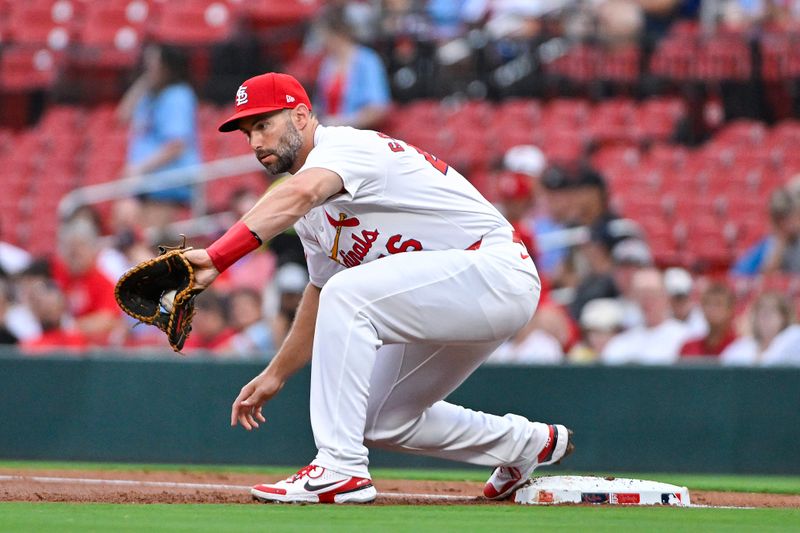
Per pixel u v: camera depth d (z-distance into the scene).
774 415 24.36
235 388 24.78
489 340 13.30
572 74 39.59
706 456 24.34
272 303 30.52
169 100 37.53
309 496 12.74
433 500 14.40
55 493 14.70
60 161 39.34
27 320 30.95
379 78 37.53
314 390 12.94
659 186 37.59
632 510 12.63
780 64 39.19
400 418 13.86
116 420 24.92
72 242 30.83
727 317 28.80
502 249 13.22
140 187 37.09
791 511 13.17
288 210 12.20
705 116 39.31
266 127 12.91
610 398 24.48
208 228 36.41
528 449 14.25
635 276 29.92
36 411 25.08
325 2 41.78
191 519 10.73
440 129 38.66
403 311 12.80
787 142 38.62
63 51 41.16
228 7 42.16
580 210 33.22
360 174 12.60
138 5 42.59
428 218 13.05
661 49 39.50
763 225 37.03
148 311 12.34
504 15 39.81
